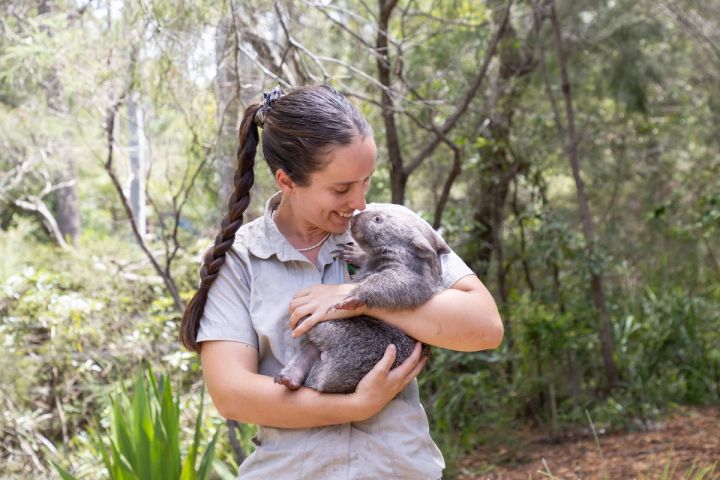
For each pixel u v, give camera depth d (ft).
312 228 8.49
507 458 22.93
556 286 27.45
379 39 20.43
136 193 33.91
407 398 8.27
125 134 25.91
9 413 22.79
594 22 33.12
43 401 24.76
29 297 23.63
